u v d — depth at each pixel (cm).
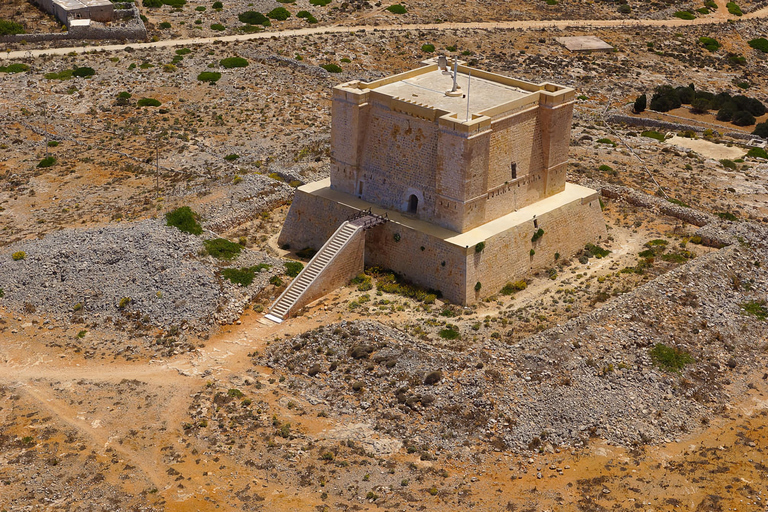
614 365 5984
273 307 6812
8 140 10225
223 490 5009
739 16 17538
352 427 5522
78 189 8975
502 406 5606
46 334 6581
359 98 7269
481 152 6756
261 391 5869
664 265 7312
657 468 5275
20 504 4869
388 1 16300
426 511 4838
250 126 10700
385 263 7312
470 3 16788
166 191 8794
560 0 17475
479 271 6819
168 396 5828
